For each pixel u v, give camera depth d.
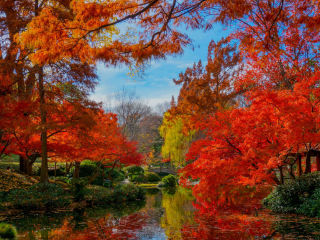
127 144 15.57
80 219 8.35
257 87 10.36
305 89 6.52
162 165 38.97
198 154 8.99
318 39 8.44
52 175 19.58
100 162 16.27
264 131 6.88
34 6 10.05
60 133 12.75
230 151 8.41
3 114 9.07
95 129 12.04
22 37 3.79
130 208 10.95
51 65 11.29
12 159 22.28
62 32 3.84
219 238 5.61
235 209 9.27
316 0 4.72
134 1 3.76
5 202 9.63
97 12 3.65
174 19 4.20
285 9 5.27
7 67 9.27
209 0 3.80
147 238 5.86
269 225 6.55
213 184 8.30
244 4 3.70
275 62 9.33
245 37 5.71
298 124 6.14
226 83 16.72
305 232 5.72
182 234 6.13
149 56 4.34
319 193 7.57
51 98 11.77
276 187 9.01
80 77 11.92
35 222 7.79
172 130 25.64
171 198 14.71
